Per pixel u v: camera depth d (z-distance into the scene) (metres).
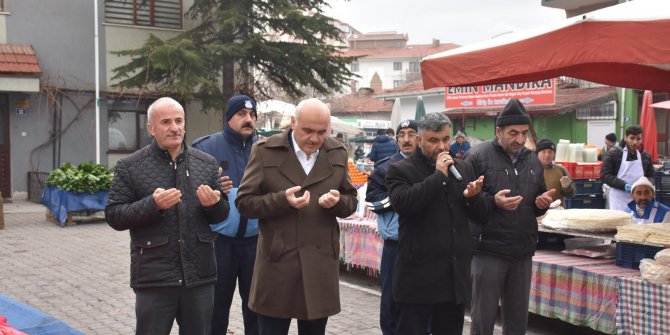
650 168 8.52
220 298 4.70
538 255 6.16
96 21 17.45
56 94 17.61
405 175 4.06
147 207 3.41
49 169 17.58
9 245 10.55
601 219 5.73
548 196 4.57
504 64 4.66
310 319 3.57
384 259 5.15
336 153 3.87
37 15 17.42
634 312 4.96
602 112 22.94
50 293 7.31
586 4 22.69
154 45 16.69
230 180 4.47
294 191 3.49
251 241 4.71
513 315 4.68
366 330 6.02
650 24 3.84
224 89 19.02
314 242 3.68
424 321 4.08
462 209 4.09
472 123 27.11
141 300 3.58
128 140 18.64
